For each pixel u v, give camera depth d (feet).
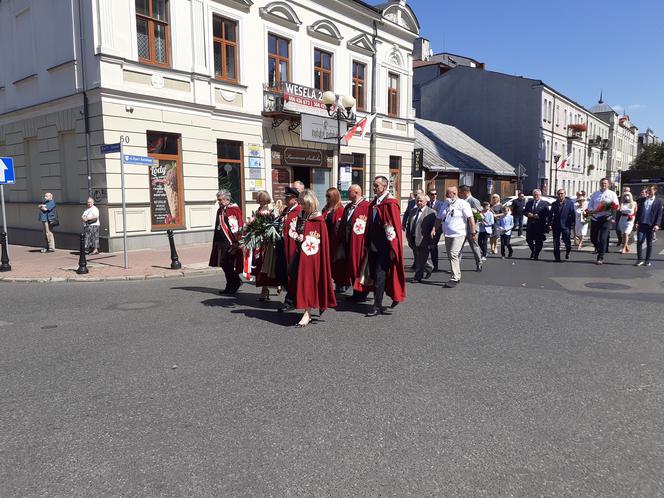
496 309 25.09
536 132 134.92
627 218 48.93
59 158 51.39
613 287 31.04
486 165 115.14
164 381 15.47
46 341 19.95
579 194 53.42
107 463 10.80
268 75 60.49
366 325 21.99
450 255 31.42
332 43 68.90
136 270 37.40
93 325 22.40
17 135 57.16
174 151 50.90
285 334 20.61
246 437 11.89
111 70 45.21
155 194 49.29
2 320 23.59
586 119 180.86
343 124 67.97
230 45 56.13
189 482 10.05
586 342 19.30
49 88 50.98
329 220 27.04
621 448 11.33
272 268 25.49
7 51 57.52
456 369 16.35
